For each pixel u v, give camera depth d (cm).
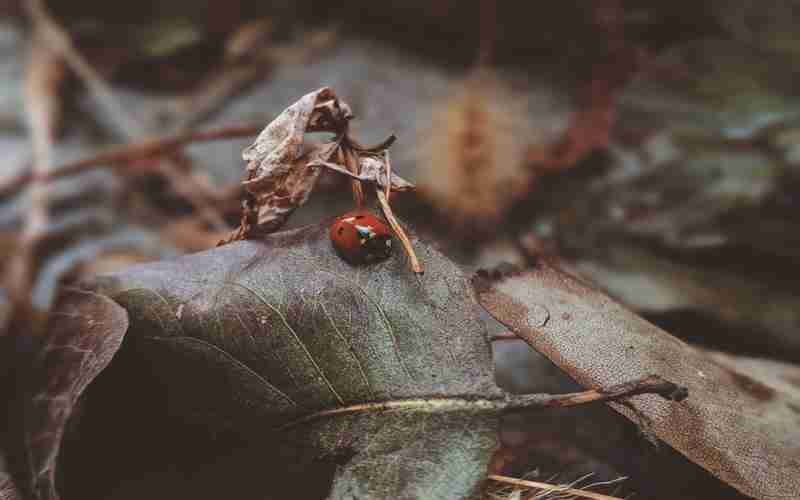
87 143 35
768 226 25
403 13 38
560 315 16
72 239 29
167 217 31
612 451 18
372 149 17
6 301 25
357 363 16
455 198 27
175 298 16
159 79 39
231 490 15
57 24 41
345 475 15
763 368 18
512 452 18
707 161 27
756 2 31
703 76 30
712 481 17
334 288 16
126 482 16
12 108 37
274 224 17
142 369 16
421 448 15
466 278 16
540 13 34
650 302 23
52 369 16
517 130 28
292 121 17
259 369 16
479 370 15
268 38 39
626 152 29
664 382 15
